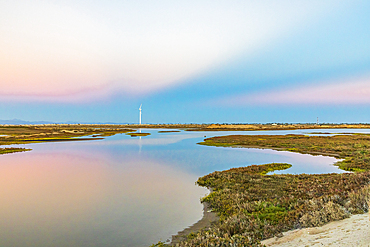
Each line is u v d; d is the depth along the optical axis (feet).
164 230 33.24
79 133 320.09
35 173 73.61
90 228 34.27
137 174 72.49
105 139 230.89
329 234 21.68
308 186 47.83
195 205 44.01
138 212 40.68
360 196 30.78
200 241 24.84
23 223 36.24
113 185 58.95
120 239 30.73
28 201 46.78
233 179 59.67
